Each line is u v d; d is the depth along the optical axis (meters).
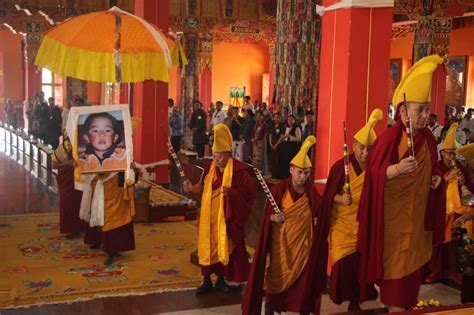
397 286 4.05
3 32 28.42
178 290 6.38
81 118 6.83
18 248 7.92
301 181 4.87
